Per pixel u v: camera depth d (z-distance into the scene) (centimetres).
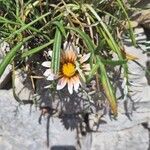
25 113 71
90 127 72
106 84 61
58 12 66
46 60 67
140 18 72
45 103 70
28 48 67
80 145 72
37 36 65
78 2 66
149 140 73
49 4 66
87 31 67
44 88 69
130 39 70
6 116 72
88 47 62
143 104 72
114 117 71
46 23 65
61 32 62
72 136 71
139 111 72
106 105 70
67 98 69
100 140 72
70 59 62
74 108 70
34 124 71
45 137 72
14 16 66
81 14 66
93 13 65
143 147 73
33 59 67
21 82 70
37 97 70
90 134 72
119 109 71
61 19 64
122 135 73
